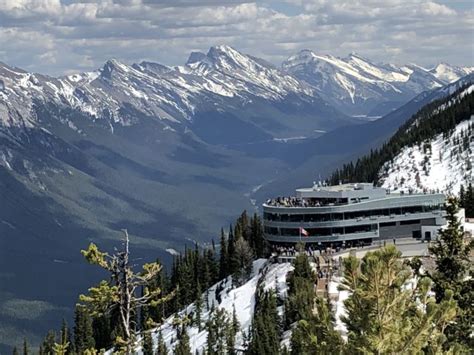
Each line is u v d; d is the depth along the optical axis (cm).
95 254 6556
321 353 5288
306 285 16488
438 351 5200
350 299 5284
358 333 5191
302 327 5525
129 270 6662
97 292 6588
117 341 6781
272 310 17325
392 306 5119
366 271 5138
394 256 5147
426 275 6762
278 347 15562
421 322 5050
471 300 6506
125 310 6744
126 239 6681
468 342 6278
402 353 5019
